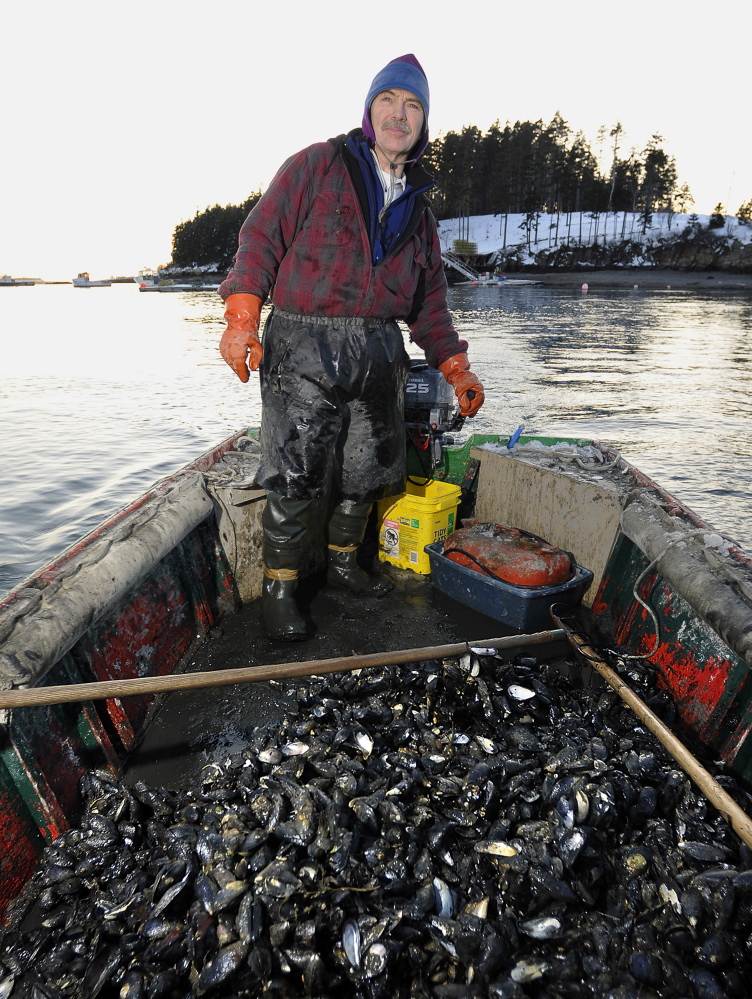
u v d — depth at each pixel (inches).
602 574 157.4
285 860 79.7
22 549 268.4
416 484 177.2
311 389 127.7
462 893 81.4
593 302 1774.1
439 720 112.3
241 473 165.9
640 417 460.8
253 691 129.7
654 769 99.9
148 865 85.4
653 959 73.1
